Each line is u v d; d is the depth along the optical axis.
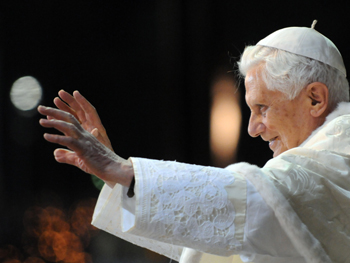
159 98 32.00
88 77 32.53
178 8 30.08
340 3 25.38
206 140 30.86
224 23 29.23
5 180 29.56
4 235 28.45
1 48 30.03
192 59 30.33
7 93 30.16
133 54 32.22
